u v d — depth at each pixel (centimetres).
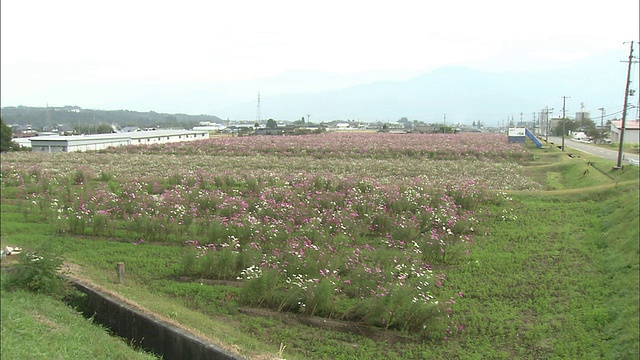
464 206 2389
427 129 13275
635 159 3981
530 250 1809
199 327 1079
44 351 852
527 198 2636
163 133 8231
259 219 1958
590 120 11669
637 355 1064
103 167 3884
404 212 2195
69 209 2091
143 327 1079
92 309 1234
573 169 3759
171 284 1460
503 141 6769
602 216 2239
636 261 1534
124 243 1862
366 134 9106
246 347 1002
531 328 1233
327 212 2045
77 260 1633
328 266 1452
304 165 4084
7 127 6228
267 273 1337
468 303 1366
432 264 1673
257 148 5578
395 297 1222
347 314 1262
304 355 1085
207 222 1906
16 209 2398
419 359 1098
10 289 1224
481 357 1104
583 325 1247
